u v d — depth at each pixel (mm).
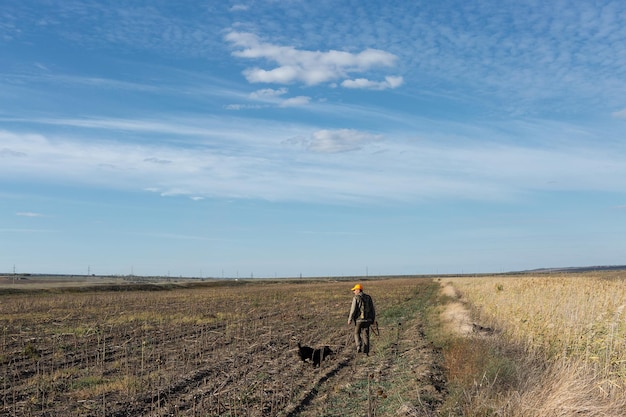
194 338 22906
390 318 33125
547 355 14617
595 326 14438
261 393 13219
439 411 11102
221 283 107688
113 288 82000
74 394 13266
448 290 64250
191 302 46156
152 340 22281
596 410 9805
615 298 21016
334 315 34094
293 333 24844
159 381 14320
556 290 28891
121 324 28266
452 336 20500
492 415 10344
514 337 17906
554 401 9984
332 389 13875
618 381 11273
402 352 19094
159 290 82812
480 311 29203
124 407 12078
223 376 15336
